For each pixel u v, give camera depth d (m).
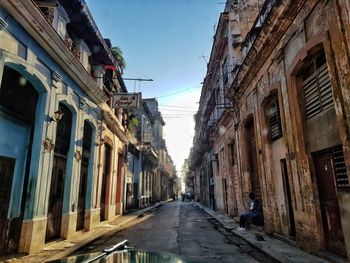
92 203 12.73
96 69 13.67
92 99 12.79
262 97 10.15
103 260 2.15
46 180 8.34
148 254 2.38
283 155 8.84
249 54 10.52
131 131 23.27
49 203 9.06
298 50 7.32
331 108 6.20
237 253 7.46
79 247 8.52
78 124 11.04
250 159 12.80
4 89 7.14
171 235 10.63
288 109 7.93
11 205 7.24
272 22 8.36
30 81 8.05
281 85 8.42
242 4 15.05
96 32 11.48
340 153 5.98
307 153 7.17
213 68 20.14
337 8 5.50
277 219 9.27
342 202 5.65
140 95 15.17
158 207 30.78
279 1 7.59
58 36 8.45
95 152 13.33
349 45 5.20
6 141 7.08
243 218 11.27
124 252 2.45
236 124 14.27
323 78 6.55
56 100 9.08
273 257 6.59
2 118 6.95
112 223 14.73
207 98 24.70
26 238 7.46
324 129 6.46
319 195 6.81
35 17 7.33
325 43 5.92
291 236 8.39
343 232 5.59
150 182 36.09
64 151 10.20
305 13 6.88
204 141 27.08
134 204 25.45
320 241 6.53
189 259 2.33
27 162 7.91
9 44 6.77
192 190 65.12
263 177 10.27
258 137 10.69
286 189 8.76
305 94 7.42
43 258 7.02
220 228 12.66
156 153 37.47
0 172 6.89
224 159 18.84
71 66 9.84
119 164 19.84
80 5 9.76
